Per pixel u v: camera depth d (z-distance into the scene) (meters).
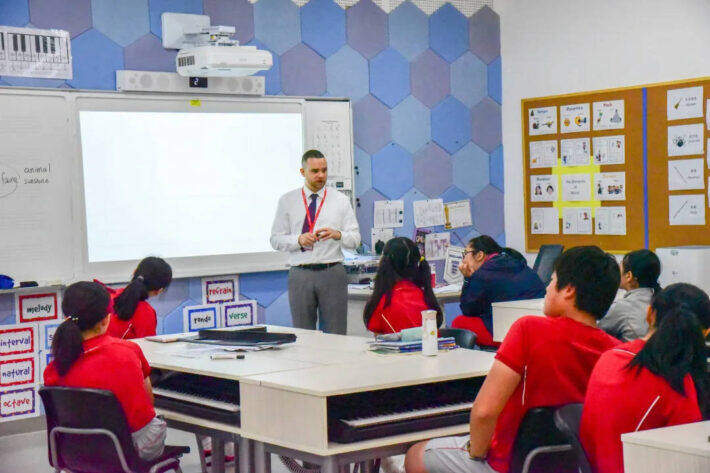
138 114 6.18
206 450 5.22
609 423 2.53
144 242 6.24
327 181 6.93
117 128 6.11
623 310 4.41
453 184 7.73
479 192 7.89
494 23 7.94
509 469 2.90
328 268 6.06
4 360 5.77
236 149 6.56
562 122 7.55
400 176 7.43
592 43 7.29
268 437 3.32
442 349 3.97
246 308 6.68
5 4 5.73
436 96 7.61
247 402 3.41
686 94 6.70
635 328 4.36
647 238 7.03
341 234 5.89
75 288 3.41
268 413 3.31
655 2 6.84
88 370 3.36
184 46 6.32
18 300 5.80
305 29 6.91
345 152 7.02
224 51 5.97
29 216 5.81
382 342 4.01
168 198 6.32
